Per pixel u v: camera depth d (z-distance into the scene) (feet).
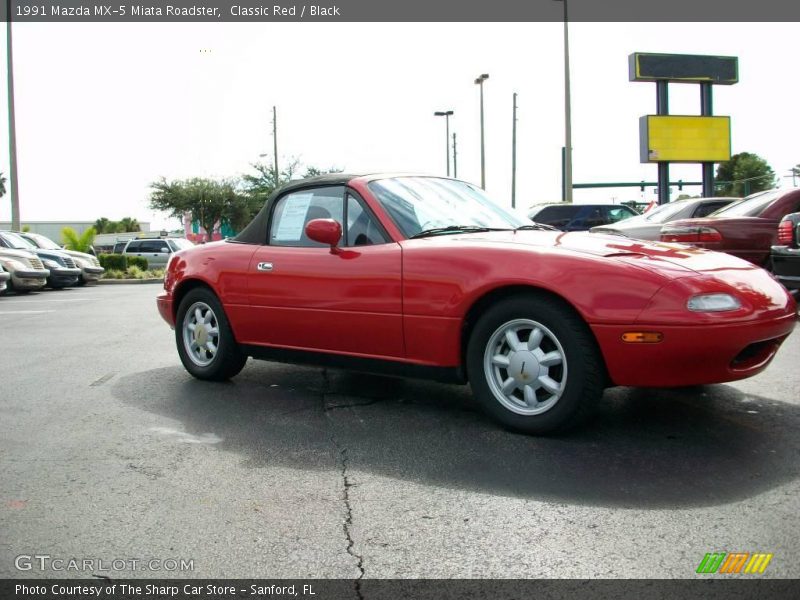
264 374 19.61
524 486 10.79
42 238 72.74
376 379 18.57
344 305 14.99
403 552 8.86
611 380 12.50
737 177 220.64
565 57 78.48
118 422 15.05
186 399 16.94
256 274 16.75
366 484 11.10
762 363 12.91
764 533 9.05
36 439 13.91
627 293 11.91
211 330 18.49
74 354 24.14
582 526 9.39
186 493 10.91
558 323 12.45
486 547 8.91
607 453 12.10
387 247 14.66
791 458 11.71
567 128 78.59
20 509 10.41
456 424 14.12
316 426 14.33
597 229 27.20
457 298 13.42
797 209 28.53
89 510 10.33
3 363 22.58
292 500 10.56
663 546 8.78
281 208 17.13
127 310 40.73
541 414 12.84
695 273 12.20
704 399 15.48
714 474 11.07
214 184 152.76
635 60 99.40
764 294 12.63
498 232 15.08
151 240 104.42
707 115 103.40
